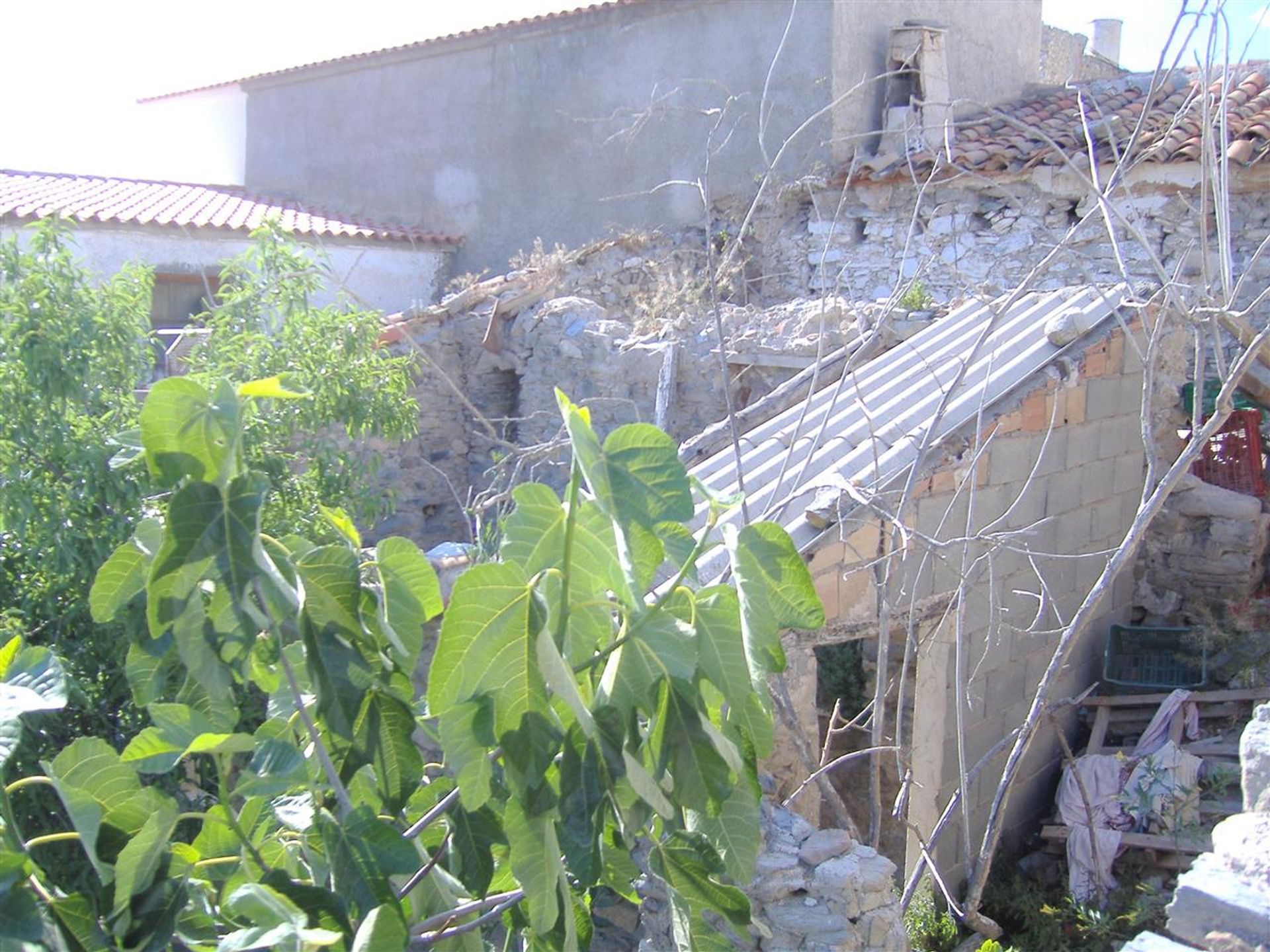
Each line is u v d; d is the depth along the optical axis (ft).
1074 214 33.19
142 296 15.42
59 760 7.34
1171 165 30.66
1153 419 22.70
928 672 18.06
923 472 16.93
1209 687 21.50
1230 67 12.94
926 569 17.46
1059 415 19.86
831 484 12.75
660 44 42.70
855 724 13.71
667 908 11.50
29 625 13.80
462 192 49.85
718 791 7.23
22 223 37.83
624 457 6.80
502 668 6.96
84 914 6.92
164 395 6.86
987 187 34.42
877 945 10.98
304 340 16.70
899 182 36.09
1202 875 6.79
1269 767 7.39
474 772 7.04
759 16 39.93
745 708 7.54
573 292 37.04
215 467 6.99
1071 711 22.04
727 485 17.33
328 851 7.14
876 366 21.25
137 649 8.12
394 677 8.14
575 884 8.81
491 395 35.63
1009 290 33.99
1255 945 6.41
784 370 28.66
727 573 12.50
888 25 39.91
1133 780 19.20
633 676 7.21
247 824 8.28
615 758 7.07
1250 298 30.14
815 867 11.24
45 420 13.65
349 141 54.03
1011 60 44.91
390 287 47.83
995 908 18.75
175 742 7.60
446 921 8.12
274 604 7.04
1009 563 19.40
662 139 42.96
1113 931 16.96
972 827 19.47
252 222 43.16
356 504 17.46
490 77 48.14
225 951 6.10
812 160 38.40
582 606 7.33
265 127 57.88
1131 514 22.67
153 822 7.18
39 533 13.39
